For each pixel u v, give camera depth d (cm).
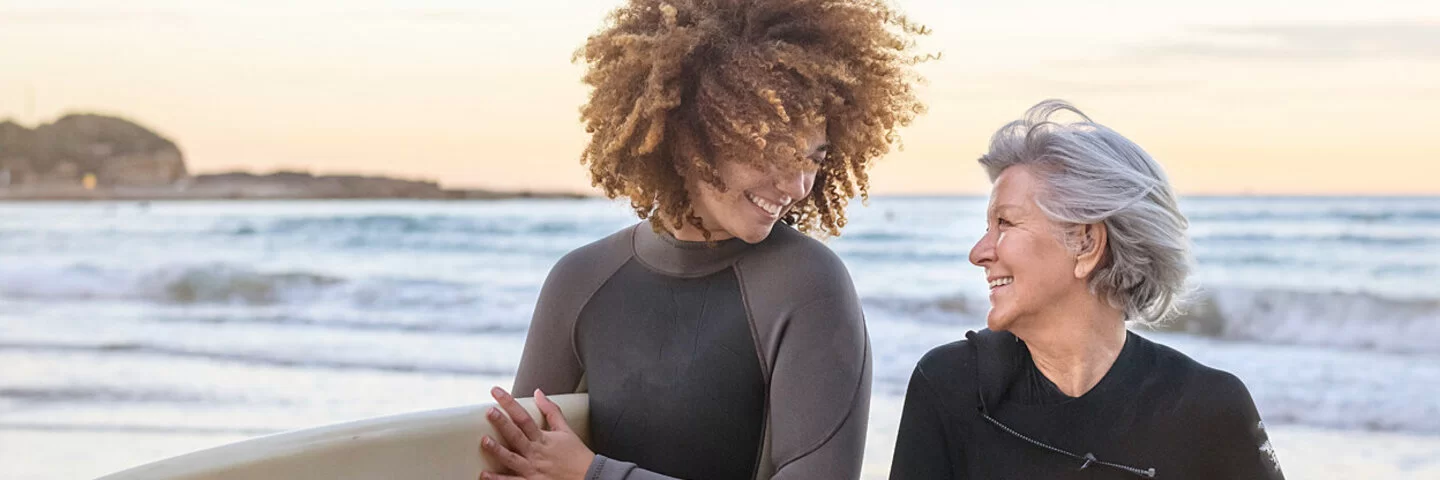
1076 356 182
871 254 1842
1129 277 177
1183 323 1305
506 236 2234
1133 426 179
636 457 196
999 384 186
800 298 188
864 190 197
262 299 1655
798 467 182
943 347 196
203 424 792
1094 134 180
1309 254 1827
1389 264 1711
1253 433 178
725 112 174
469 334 1300
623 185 192
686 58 179
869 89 187
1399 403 905
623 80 187
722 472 192
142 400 880
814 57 181
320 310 1520
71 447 702
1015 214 180
